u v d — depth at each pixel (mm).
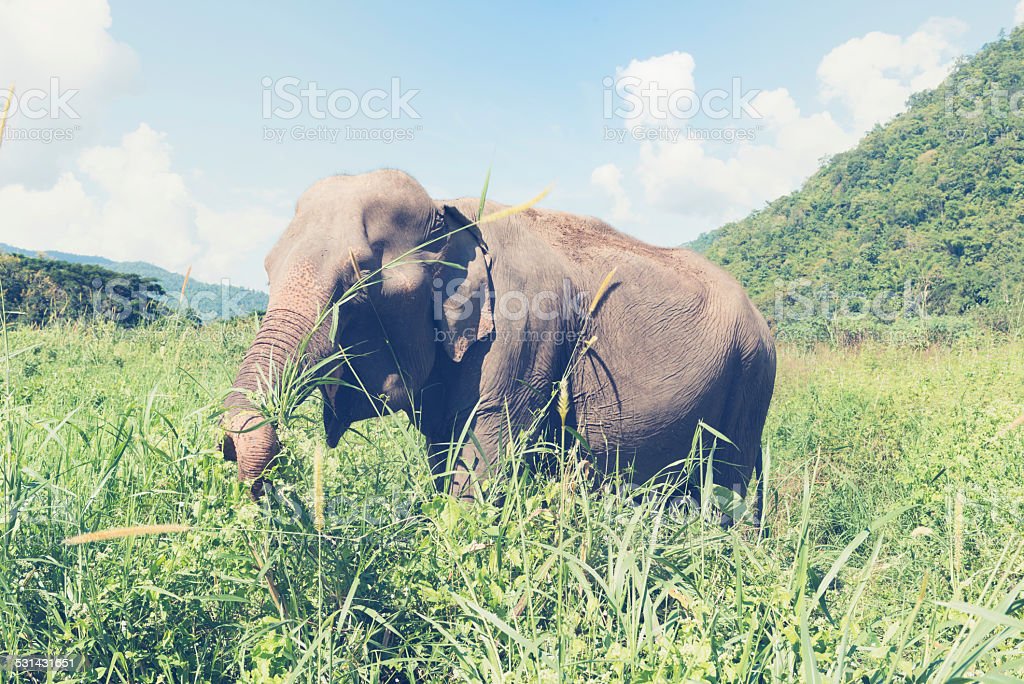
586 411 4734
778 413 8039
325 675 2402
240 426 2641
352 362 3736
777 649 2227
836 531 5148
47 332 8281
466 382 4180
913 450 5598
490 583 2709
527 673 2314
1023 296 13617
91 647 2355
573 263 4754
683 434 5070
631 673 2121
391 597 2809
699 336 5055
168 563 2480
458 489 4078
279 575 2652
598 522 3139
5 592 2389
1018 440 4125
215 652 2484
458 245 4137
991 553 3334
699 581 2900
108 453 3355
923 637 2564
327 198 3783
